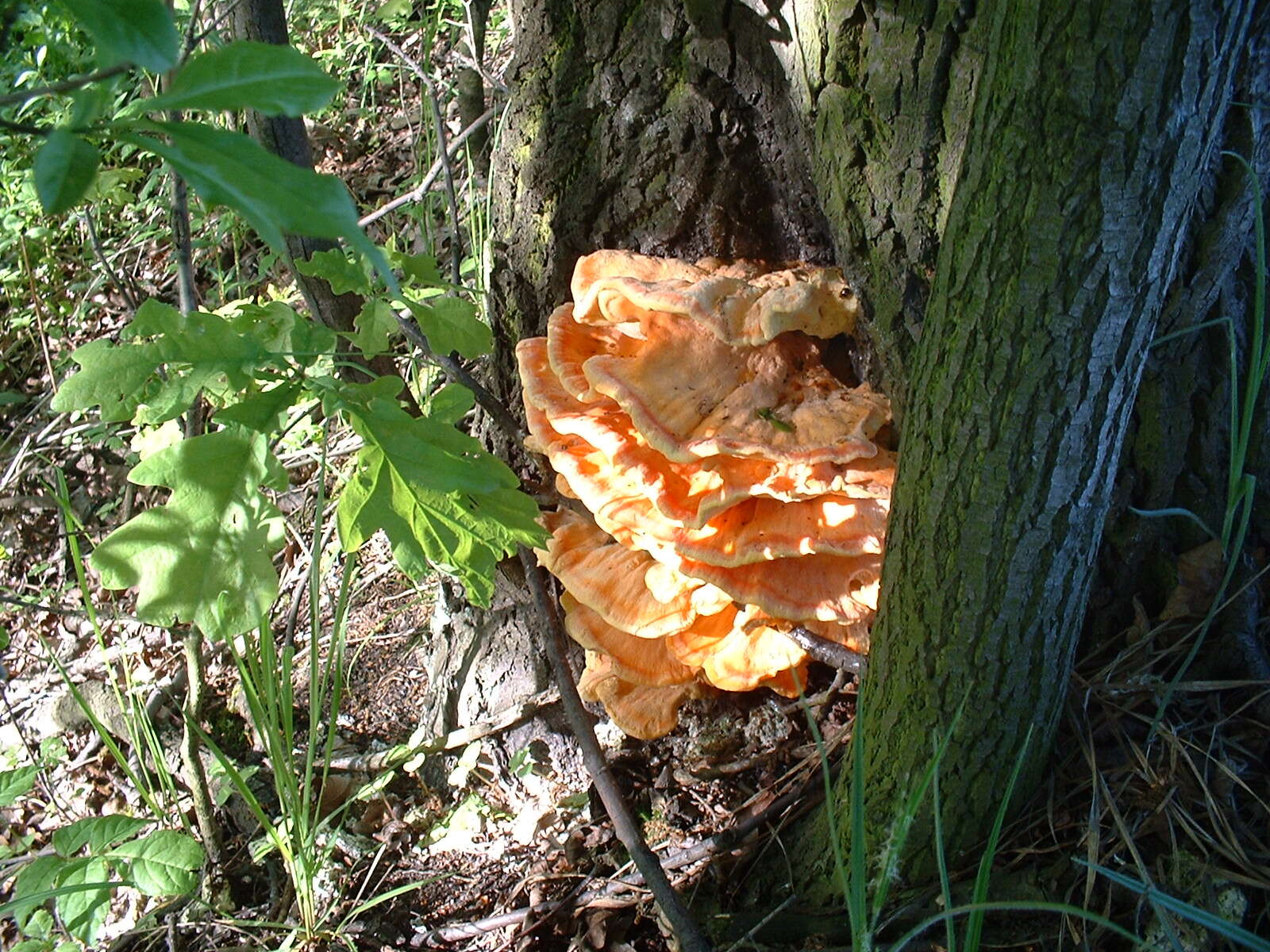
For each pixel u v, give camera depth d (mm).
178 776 1241
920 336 830
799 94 896
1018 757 770
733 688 1060
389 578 1446
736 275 971
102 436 1584
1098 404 710
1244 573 883
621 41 961
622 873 1069
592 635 1112
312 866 1035
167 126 466
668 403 925
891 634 832
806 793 1049
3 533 1604
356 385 778
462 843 1150
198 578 747
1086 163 647
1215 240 799
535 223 1056
